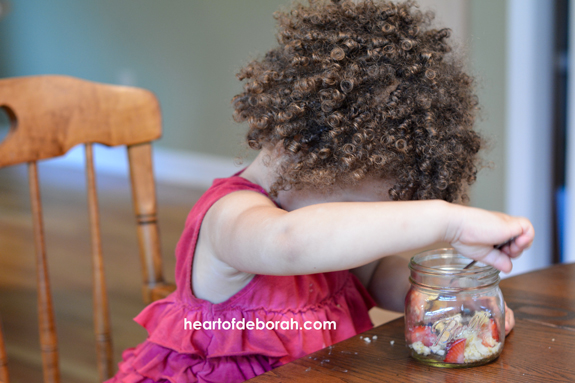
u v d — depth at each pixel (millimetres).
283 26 740
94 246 1005
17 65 5648
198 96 4301
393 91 650
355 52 660
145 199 1064
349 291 874
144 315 827
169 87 4480
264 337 740
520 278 849
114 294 2314
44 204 3914
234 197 697
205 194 776
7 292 2383
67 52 5156
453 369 546
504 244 565
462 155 691
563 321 671
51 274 2578
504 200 2359
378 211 560
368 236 550
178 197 3957
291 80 677
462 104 711
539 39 2205
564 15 2209
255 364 738
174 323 771
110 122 1000
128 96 1022
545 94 2254
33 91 900
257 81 693
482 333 548
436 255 614
